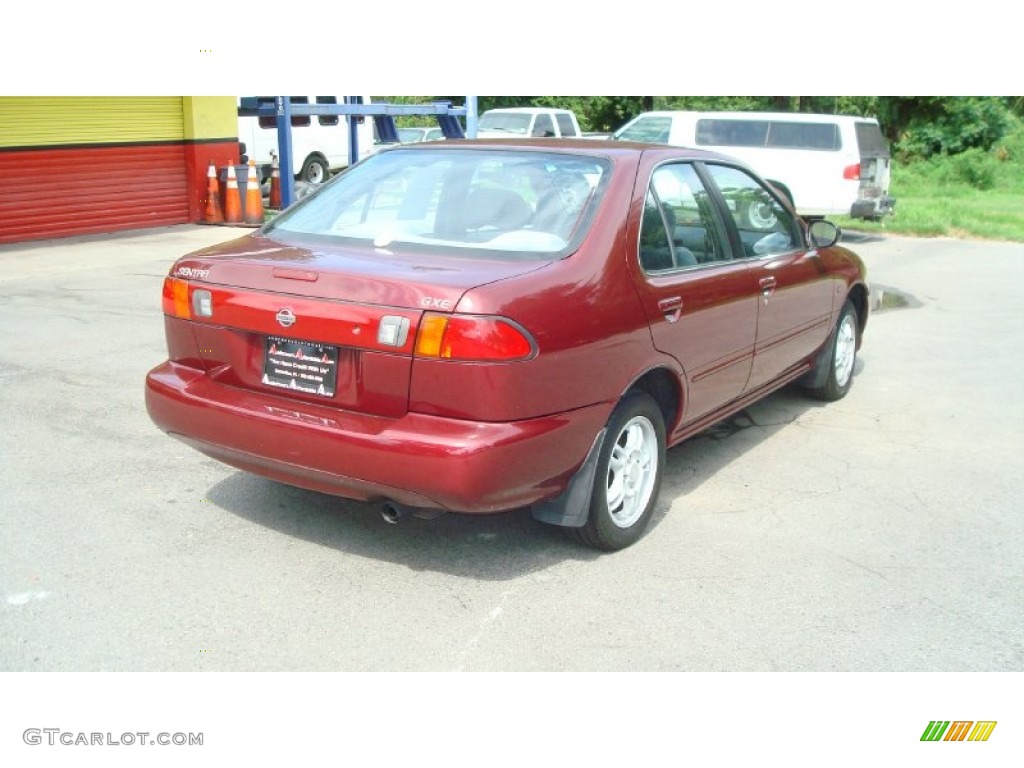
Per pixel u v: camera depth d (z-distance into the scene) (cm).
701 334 459
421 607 376
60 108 1314
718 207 498
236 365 399
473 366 348
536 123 2134
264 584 388
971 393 713
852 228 1881
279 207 1747
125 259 1155
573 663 345
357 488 369
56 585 380
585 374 381
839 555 436
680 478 525
